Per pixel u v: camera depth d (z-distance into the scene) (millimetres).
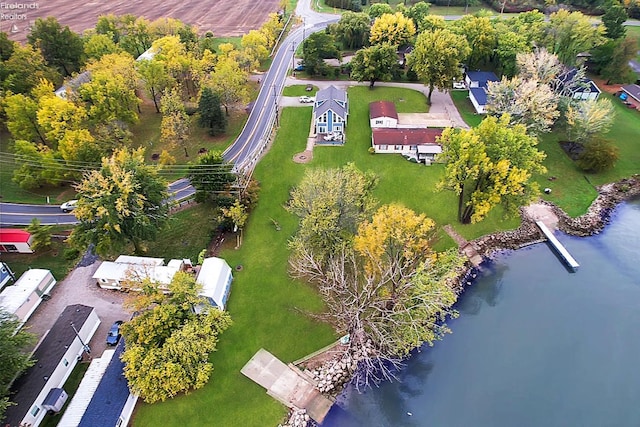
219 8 177875
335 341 55344
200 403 48438
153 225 61906
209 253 66812
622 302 62469
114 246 60219
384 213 55500
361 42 136375
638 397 51312
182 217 73125
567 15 109500
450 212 75000
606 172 84625
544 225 74062
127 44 120250
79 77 91562
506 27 117312
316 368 52688
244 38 123062
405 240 54031
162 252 66688
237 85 97625
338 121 94750
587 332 58656
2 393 43094
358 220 60438
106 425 43688
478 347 57188
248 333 55969
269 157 88188
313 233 59375
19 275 61938
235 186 72812
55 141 80062
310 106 106875
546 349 56719
